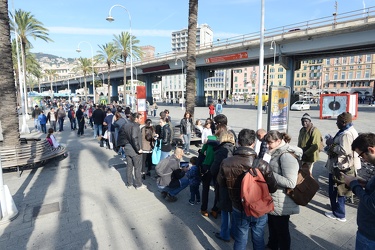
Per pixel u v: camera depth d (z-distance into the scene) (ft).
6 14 26.27
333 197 14.62
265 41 116.37
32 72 154.30
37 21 99.76
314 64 296.51
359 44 93.20
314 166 25.30
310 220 14.58
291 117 82.33
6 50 26.23
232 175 9.60
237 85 390.63
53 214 15.85
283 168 9.91
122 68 209.46
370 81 256.32
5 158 23.59
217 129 15.34
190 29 35.65
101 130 46.62
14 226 14.40
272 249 11.85
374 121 66.13
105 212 16.11
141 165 20.57
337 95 72.33
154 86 483.10
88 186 20.92
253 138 9.98
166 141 23.59
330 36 98.22
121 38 136.67
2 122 26.53
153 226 14.32
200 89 172.35
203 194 15.39
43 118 55.98
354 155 13.32
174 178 17.42
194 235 13.35
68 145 39.81
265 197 9.05
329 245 12.16
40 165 27.40
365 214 6.86
